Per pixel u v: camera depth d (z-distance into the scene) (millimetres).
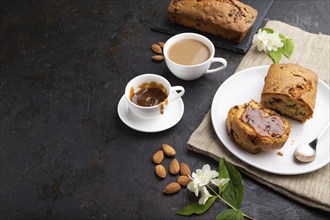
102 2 928
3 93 781
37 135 718
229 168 621
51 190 652
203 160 671
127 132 709
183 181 638
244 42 820
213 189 638
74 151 693
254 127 636
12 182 666
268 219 606
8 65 825
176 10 834
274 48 789
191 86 766
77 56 830
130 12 901
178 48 768
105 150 689
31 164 684
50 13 916
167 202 628
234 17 805
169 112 714
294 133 680
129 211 623
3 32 885
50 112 746
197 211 604
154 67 802
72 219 622
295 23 862
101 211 625
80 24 889
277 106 697
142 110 672
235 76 743
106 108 744
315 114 701
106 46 843
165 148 675
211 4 819
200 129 692
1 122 739
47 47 851
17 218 628
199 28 841
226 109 710
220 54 814
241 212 591
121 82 781
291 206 619
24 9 929
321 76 766
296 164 639
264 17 866
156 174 657
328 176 633
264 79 743
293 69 708
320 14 874
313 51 801
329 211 605
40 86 787
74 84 784
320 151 652
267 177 633
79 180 659
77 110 745
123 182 652
